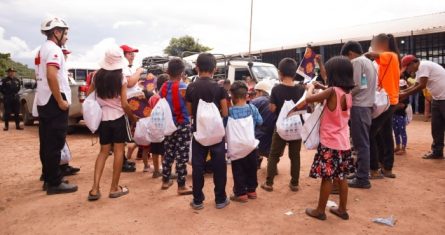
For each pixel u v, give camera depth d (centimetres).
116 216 402
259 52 1823
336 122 377
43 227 376
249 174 450
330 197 454
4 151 805
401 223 379
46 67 456
